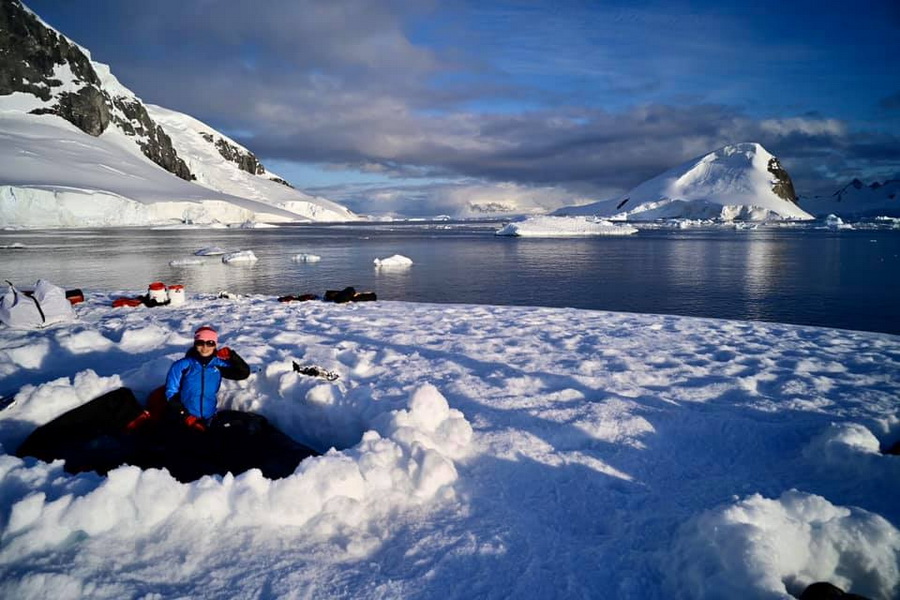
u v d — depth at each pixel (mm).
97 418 3648
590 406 4090
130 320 8062
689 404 4281
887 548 2322
